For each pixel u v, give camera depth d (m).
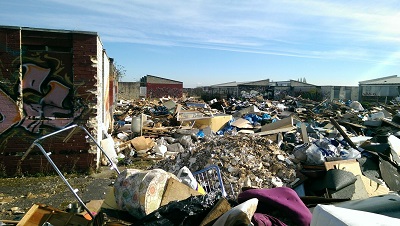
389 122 13.20
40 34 8.02
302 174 6.50
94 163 8.27
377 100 38.78
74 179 7.69
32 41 8.00
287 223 4.13
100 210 4.08
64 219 4.02
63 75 8.23
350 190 5.93
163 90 49.53
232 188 6.09
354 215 2.73
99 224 3.65
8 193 6.63
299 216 4.14
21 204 6.02
